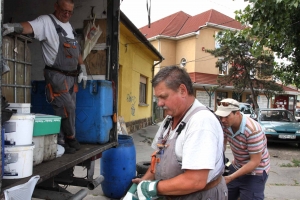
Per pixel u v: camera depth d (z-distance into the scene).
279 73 10.10
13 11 3.83
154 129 13.01
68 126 2.80
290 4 4.91
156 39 23.27
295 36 6.80
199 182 1.44
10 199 1.52
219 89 21.39
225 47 15.71
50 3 3.71
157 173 1.70
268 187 5.23
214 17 22.95
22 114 1.82
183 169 1.52
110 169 4.25
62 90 2.69
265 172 2.77
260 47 6.62
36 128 2.09
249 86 17.11
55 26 2.64
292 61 8.85
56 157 2.47
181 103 1.62
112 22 3.62
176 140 1.60
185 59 22.61
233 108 2.61
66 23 2.82
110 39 3.62
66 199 2.58
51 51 2.63
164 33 23.36
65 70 2.73
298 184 5.43
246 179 2.78
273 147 9.29
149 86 14.88
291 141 8.79
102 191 4.65
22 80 2.53
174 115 1.66
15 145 1.77
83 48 3.69
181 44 23.06
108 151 4.27
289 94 24.83
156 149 1.86
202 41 21.80
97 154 3.22
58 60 2.66
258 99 24.38
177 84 1.59
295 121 9.95
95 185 3.02
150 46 12.16
